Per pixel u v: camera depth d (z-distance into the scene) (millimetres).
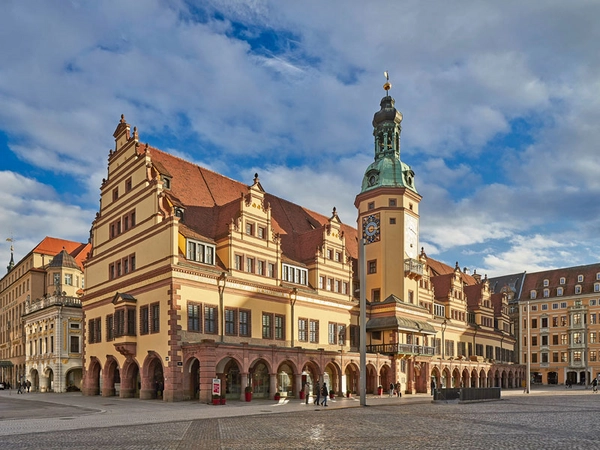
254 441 21391
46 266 90688
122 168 54625
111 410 36219
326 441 21391
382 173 71250
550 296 128375
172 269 44625
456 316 85500
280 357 47406
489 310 97125
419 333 67500
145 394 46656
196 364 45906
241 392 44219
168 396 43406
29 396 58219
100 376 56094
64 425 27172
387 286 67625
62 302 73188
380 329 64438
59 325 72312
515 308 134125
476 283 107688
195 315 45812
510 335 105188
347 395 55094
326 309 59375
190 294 45688
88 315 57094
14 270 102562
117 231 54344
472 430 25422
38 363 76438
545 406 44125
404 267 68250
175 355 43688
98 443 20812
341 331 61094
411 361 65250
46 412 35188
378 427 26562
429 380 68000
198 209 52375
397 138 74750
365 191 71125
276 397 46250
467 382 82000
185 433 23891
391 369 62219
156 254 47188
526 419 31547
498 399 54094
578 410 39344
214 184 57969
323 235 60594
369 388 60469
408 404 45469
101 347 53875
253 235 52438
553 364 125500
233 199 58531
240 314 49500
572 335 123562
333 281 61156
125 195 53312
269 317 52438
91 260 58094
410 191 70562
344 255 63219
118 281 52250
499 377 92875
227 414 33250
